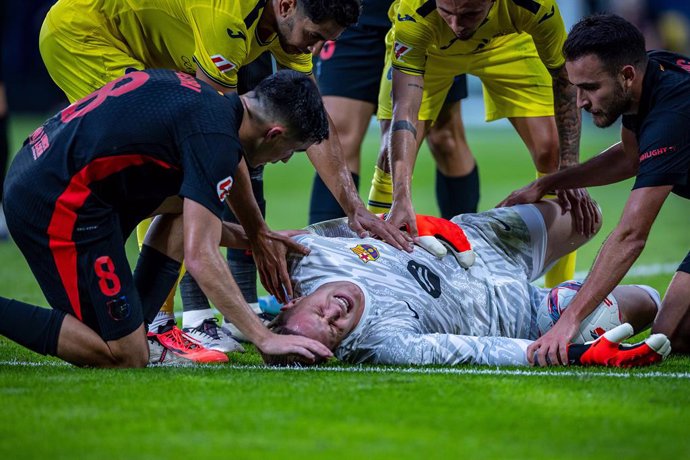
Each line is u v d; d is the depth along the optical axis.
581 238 15.01
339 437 8.64
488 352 11.94
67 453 8.15
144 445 8.35
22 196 11.41
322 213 19.06
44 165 11.32
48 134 11.60
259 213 12.79
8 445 8.37
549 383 10.74
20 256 25.06
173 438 8.56
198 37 12.51
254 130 11.40
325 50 19.33
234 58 12.52
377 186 17.44
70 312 11.65
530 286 13.97
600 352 11.82
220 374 11.25
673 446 8.55
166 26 13.17
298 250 12.89
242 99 11.51
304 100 11.28
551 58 15.20
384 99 17.22
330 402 9.79
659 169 12.01
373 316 12.32
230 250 15.75
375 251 13.00
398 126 14.62
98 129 11.19
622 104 12.58
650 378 11.12
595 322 13.02
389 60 17.14
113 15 13.53
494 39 16.62
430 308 12.78
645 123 12.35
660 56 12.94
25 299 19.16
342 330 12.04
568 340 11.96
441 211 20.61
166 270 12.48
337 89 19.14
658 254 24.77
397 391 10.27
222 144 10.97
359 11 12.20
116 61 13.59
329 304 12.01
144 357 11.92
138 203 11.76
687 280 13.40
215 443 8.42
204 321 14.47
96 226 11.35
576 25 12.70
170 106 11.18
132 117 11.17
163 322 13.28
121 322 11.55
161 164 11.21
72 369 11.66
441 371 11.49
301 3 12.12
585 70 12.41
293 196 34.53
